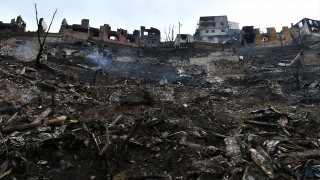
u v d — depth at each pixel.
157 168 7.53
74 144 7.70
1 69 17.00
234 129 12.03
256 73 30.14
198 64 35.53
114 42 41.78
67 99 14.96
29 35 36.28
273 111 14.50
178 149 8.52
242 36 45.69
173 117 14.23
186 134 10.05
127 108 15.63
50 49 29.47
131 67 34.75
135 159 7.80
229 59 34.06
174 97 19.48
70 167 6.98
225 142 9.41
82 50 33.06
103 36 41.44
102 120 11.61
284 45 43.34
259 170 7.07
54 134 8.50
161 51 42.34
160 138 9.55
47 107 13.47
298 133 11.37
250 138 9.55
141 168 7.40
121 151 7.89
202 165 7.41
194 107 17.20
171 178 6.89
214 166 7.34
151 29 56.69
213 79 28.52
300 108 17.30
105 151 7.43
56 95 14.93
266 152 8.50
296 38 45.41
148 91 18.64
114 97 17.47
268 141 9.26
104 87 18.52
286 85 26.47
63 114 12.76
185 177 7.01
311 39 43.97
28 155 7.19
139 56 39.47
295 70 30.47
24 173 6.48
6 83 13.93
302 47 40.69
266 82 24.73
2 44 24.67
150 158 8.07
